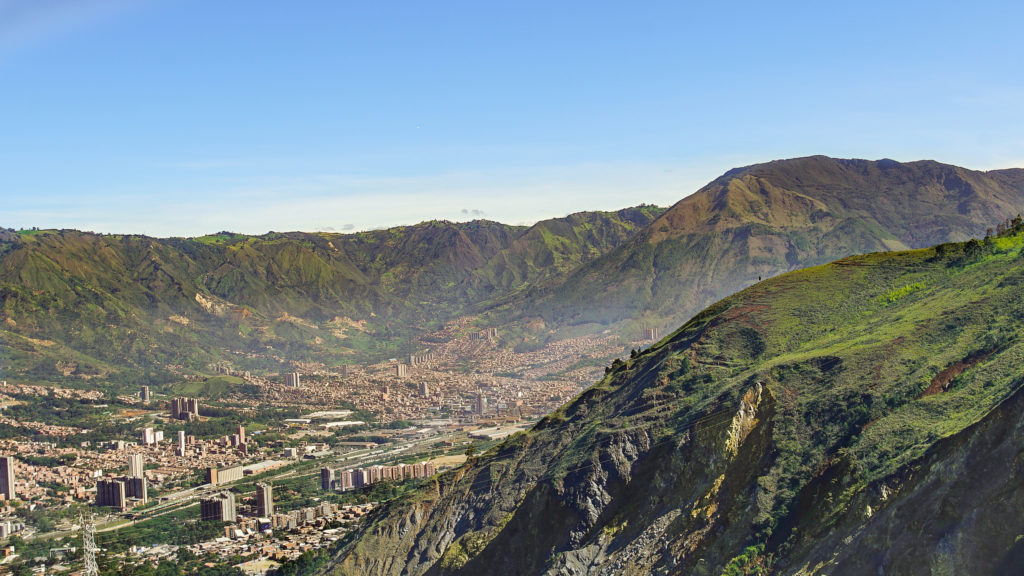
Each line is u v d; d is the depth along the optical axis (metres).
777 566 76.06
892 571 65.06
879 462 76.69
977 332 91.69
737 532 82.12
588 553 95.19
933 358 89.50
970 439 67.56
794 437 87.81
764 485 83.75
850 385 90.31
